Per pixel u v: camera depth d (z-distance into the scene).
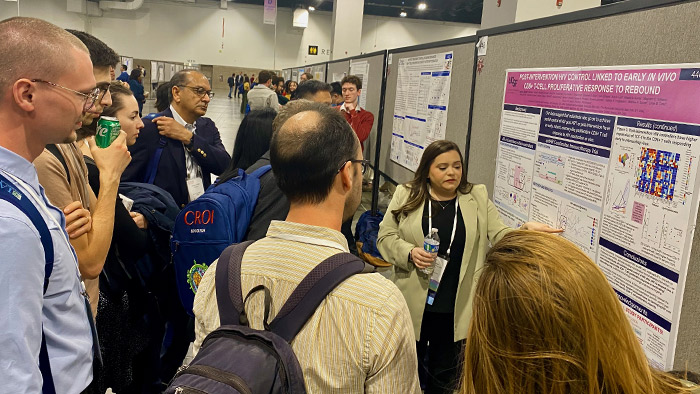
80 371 1.14
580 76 1.55
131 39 24.19
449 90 2.81
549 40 1.75
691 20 1.14
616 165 1.38
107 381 1.79
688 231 1.14
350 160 1.01
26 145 1.04
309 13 25.28
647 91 1.26
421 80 3.32
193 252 1.71
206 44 24.86
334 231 0.98
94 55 1.56
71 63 1.07
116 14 23.81
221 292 0.96
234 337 0.87
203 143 2.48
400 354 0.90
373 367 0.88
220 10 24.64
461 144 2.63
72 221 1.34
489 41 2.26
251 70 25.42
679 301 1.17
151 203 2.00
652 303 1.26
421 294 2.14
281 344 0.85
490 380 0.64
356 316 0.88
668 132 1.19
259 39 25.22
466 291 2.12
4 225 0.88
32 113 1.03
